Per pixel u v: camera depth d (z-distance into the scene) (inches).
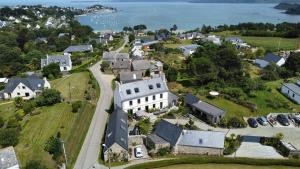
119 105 3189.0
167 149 2495.1
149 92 3287.4
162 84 3408.0
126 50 7204.7
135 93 3216.0
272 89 3983.8
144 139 2662.4
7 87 4005.9
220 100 3555.6
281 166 2306.8
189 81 4269.2
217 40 7436.0
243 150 2541.8
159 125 2699.3
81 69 5265.8
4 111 3452.3
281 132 2851.9
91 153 2527.1
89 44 7687.0
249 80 3905.0
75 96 3767.2
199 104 3275.1
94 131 2910.9
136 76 4259.4
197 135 2519.7
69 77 4746.6
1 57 5821.9
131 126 2960.1
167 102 3432.6
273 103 3452.3
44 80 4173.2
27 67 5634.8
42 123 2952.8
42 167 2090.3
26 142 2576.3
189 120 3053.6
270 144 2625.5
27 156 2354.8
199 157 2386.8
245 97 3580.2
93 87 4124.0
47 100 3422.7
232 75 4055.1
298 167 2290.8
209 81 4045.3
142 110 3243.1
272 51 6550.2
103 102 3649.1
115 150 2381.9
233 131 2874.0
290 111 3302.2
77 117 3058.6
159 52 6427.2
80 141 2706.7
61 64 5418.3
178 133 2518.5
